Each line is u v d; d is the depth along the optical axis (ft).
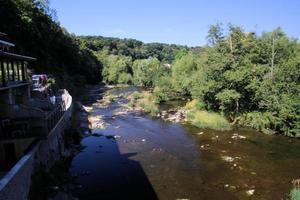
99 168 87.56
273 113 127.95
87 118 152.25
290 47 162.30
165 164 91.61
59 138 88.58
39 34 213.66
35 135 65.92
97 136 122.72
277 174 83.66
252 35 157.07
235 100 146.61
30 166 57.67
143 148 107.14
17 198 48.21
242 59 149.28
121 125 142.72
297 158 96.37
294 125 121.90
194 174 84.07
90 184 76.79
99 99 236.02
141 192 73.00
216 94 148.56
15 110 71.51
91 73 389.19
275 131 129.08
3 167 60.64
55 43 269.64
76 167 87.86
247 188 75.20
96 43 589.32
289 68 128.57
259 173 84.48
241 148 107.04
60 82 207.51
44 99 112.06
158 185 77.05
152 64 377.91
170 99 228.22
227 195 71.61
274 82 132.87
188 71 240.94
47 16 253.44
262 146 109.29
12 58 85.46
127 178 80.94
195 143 113.29
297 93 124.47
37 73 192.34
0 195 40.40
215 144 112.06
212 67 148.46
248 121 140.97
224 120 143.23
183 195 71.72
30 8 219.20
